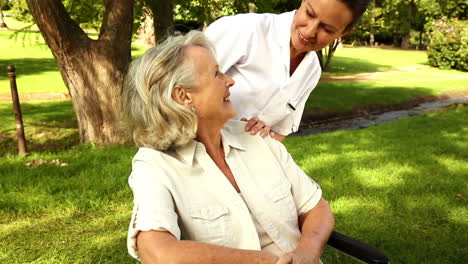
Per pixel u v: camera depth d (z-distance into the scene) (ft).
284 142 22.40
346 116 35.58
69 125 26.02
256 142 5.88
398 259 10.50
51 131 24.30
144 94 4.81
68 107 31.45
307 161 18.15
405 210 13.26
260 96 6.75
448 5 88.17
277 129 7.47
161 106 4.79
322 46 6.39
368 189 14.92
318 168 17.13
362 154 19.52
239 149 5.67
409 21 115.34
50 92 37.78
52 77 46.16
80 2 24.71
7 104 32.01
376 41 145.59
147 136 4.97
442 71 66.39
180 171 5.04
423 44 129.90
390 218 12.68
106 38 19.70
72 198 13.55
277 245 5.61
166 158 5.02
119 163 17.33
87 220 12.32
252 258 4.51
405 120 29.58
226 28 6.59
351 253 5.62
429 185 15.46
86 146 19.81
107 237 11.23
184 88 4.87
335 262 10.19
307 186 6.11
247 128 5.93
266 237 5.61
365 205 13.46
